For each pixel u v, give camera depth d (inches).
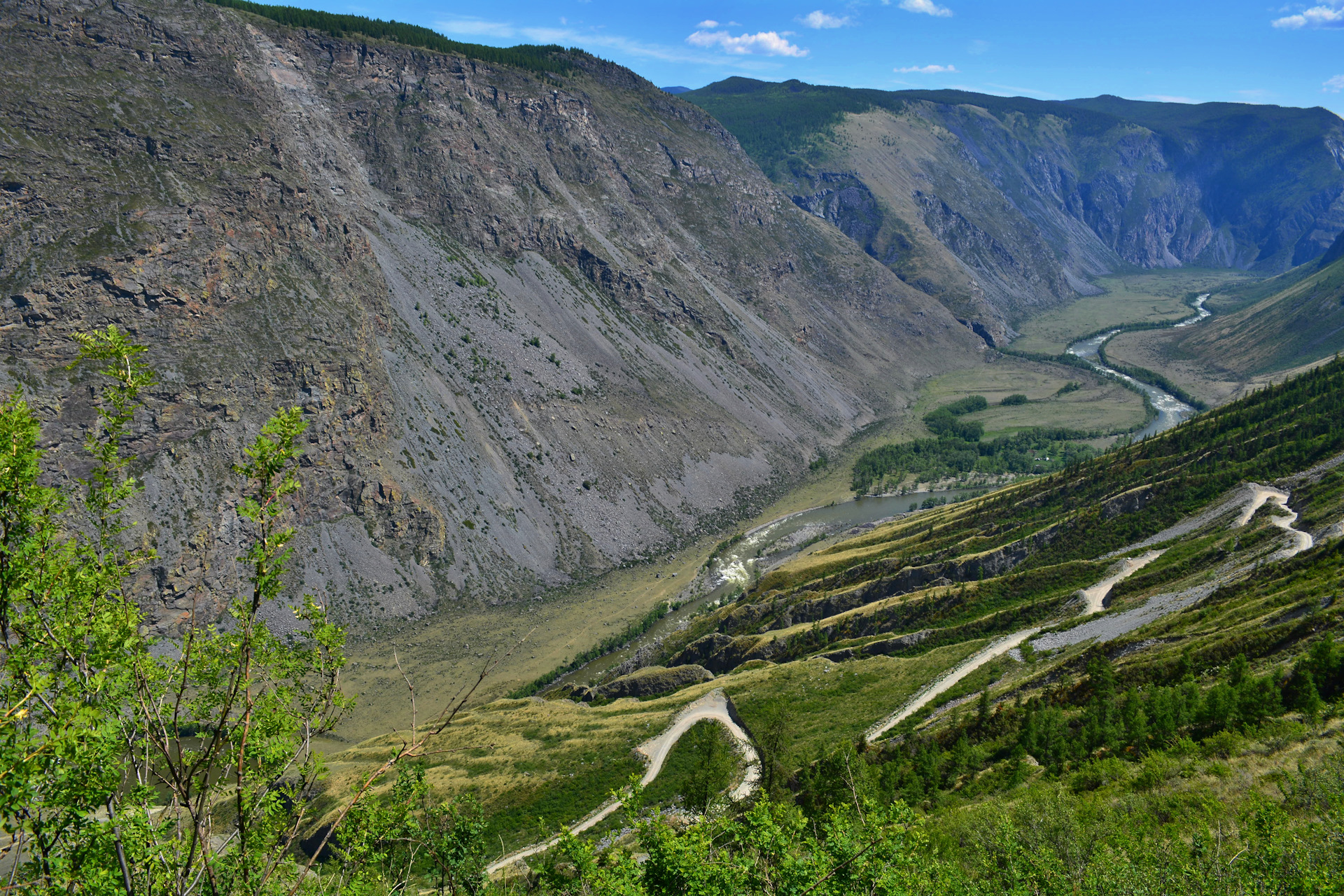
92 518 685.9
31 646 615.5
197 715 682.2
